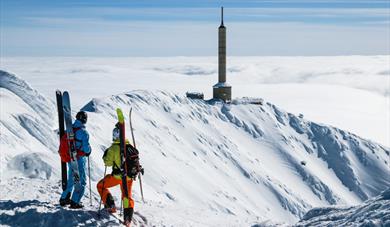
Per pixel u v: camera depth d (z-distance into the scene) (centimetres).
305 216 1155
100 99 10400
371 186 13362
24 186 1369
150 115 11131
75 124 1073
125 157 1041
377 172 13975
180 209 1380
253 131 13312
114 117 9756
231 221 1345
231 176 10619
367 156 14488
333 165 13725
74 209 1070
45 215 1007
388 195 998
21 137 4453
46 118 5353
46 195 1277
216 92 14000
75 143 1062
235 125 13175
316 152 13975
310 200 11662
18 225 980
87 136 1068
